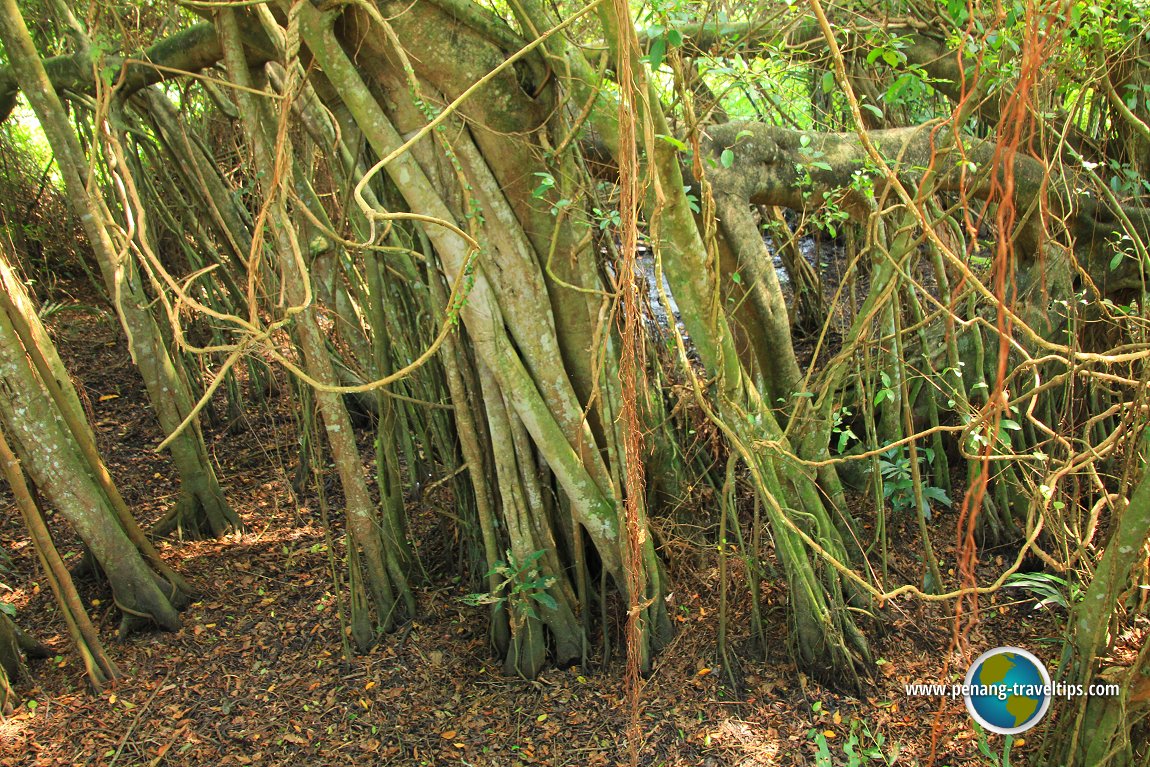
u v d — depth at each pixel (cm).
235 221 642
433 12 357
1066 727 335
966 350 532
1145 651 299
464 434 425
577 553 435
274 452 699
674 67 328
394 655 450
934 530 516
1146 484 280
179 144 615
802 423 443
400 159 370
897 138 492
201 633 472
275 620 482
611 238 424
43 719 413
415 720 410
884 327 503
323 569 530
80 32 536
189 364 711
